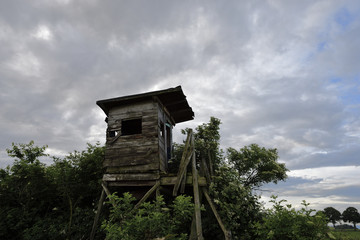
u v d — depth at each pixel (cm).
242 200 819
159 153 912
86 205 1214
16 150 1303
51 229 968
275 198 603
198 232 712
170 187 963
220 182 870
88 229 970
